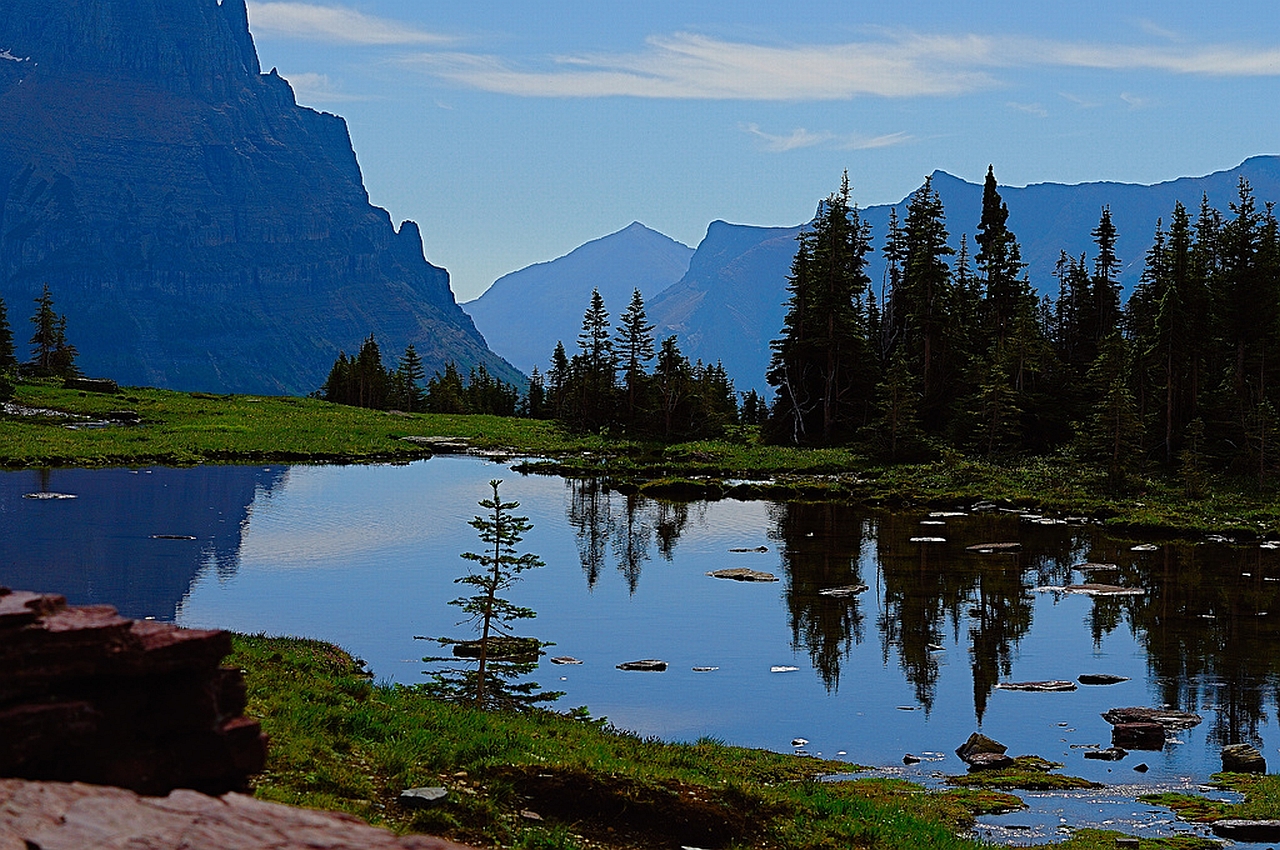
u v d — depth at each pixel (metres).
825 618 41.16
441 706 21.50
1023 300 112.81
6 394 113.12
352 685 20.70
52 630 8.24
